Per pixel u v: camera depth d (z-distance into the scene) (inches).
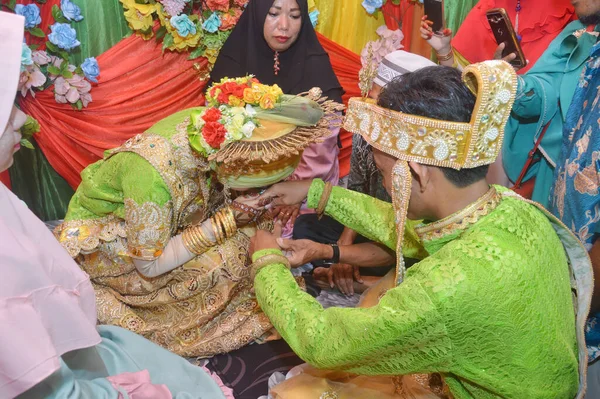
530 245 49.1
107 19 117.1
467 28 125.7
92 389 49.4
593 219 76.4
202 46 125.7
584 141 78.0
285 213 78.7
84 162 123.0
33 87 113.0
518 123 100.1
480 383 49.8
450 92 47.6
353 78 145.6
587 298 54.3
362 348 49.7
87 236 79.6
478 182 49.9
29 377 40.9
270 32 115.0
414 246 75.0
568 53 93.9
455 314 45.6
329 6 136.3
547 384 49.9
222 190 82.4
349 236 102.6
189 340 83.5
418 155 48.5
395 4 139.3
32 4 107.1
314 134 69.1
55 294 45.7
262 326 84.5
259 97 66.7
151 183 69.9
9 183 118.8
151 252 73.0
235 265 81.0
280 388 70.9
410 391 67.6
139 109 125.6
